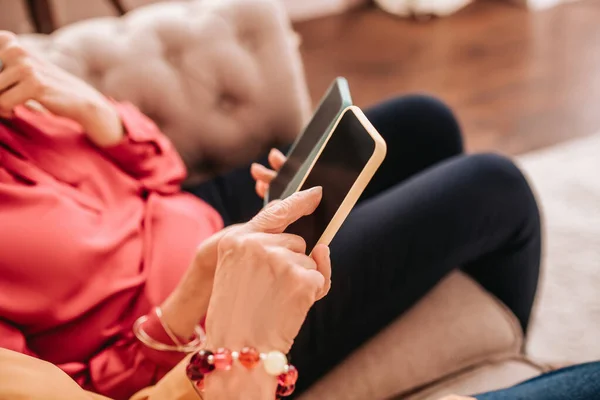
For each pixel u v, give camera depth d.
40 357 0.70
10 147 0.75
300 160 0.63
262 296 0.46
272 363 0.46
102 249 0.71
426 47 2.56
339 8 2.96
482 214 0.76
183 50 1.10
